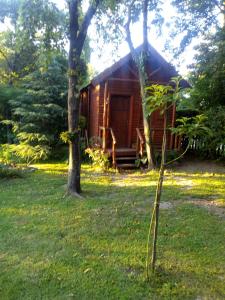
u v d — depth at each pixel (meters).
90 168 11.27
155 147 12.58
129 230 5.25
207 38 12.20
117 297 3.42
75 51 6.93
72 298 3.40
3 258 4.25
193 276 3.84
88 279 3.76
